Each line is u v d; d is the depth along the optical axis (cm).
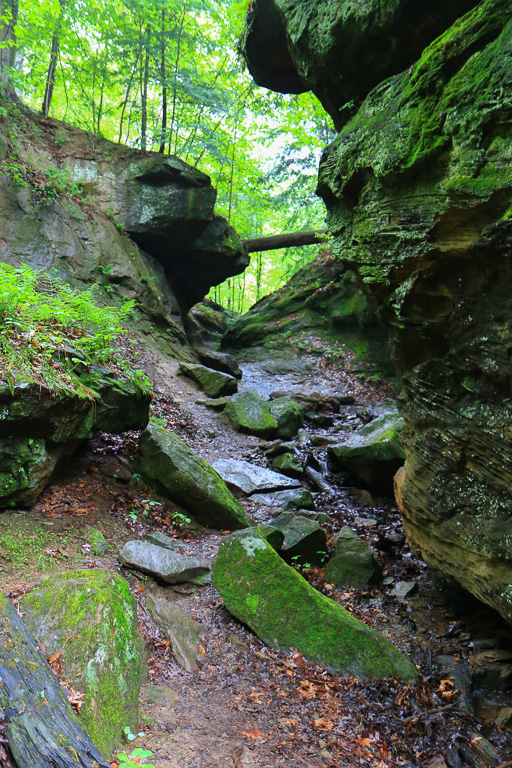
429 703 437
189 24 1656
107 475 684
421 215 430
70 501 603
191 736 330
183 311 1812
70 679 299
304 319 2000
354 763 351
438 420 516
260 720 371
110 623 345
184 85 1616
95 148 1538
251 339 2028
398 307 491
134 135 2012
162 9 1562
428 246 427
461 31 388
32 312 653
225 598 511
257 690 410
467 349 448
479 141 365
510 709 443
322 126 1833
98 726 285
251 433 1176
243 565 521
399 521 891
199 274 1795
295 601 497
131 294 1439
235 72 1773
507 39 348
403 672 461
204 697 383
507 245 365
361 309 1823
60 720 241
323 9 568
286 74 775
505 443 429
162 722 335
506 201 357
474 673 494
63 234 1306
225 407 1229
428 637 559
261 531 655
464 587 534
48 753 215
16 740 213
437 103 408
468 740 402
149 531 630
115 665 328
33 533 517
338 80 607
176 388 1274
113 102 1931
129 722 314
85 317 746
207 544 657
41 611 343
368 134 488
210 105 1650
